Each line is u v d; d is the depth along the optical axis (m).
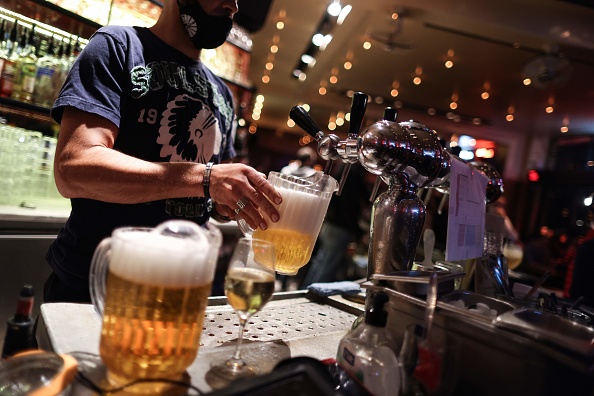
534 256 3.13
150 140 1.15
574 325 0.62
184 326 0.54
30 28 2.24
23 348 0.62
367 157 0.78
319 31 5.17
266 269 0.71
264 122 12.57
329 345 0.84
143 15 2.53
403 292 0.68
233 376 0.63
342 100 8.39
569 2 3.47
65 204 2.47
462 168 0.89
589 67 4.55
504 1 3.85
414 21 4.39
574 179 6.82
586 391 0.56
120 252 0.54
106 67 1.04
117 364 0.54
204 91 1.27
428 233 1.21
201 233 0.57
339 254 4.00
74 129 0.96
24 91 2.30
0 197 2.21
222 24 1.21
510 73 5.29
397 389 0.61
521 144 7.79
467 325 0.61
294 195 0.84
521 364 0.57
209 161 1.29
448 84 6.17
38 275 2.02
